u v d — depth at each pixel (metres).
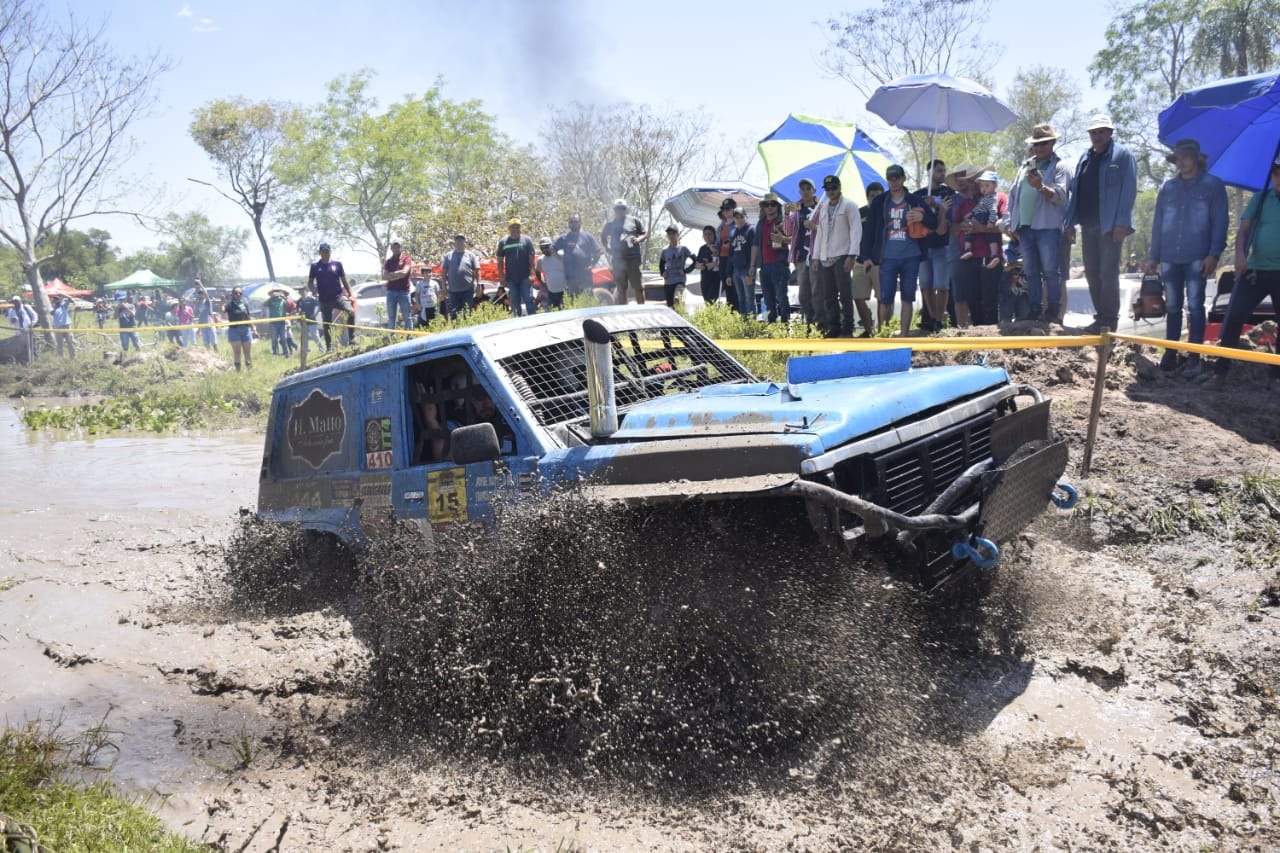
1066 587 5.64
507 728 4.39
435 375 5.71
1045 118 42.41
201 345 31.83
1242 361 9.06
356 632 5.73
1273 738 4.05
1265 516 6.35
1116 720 4.29
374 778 4.28
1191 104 9.27
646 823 3.78
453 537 5.17
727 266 13.49
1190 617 5.22
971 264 11.27
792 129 14.54
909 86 12.84
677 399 5.25
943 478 4.77
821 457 4.03
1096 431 8.03
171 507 9.85
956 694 4.54
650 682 4.25
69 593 7.01
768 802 3.83
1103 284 9.92
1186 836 3.49
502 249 15.19
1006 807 3.71
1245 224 8.83
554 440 4.92
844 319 11.28
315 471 6.37
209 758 4.53
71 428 16.72
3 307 37.00
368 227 50.56
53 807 3.95
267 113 57.09
